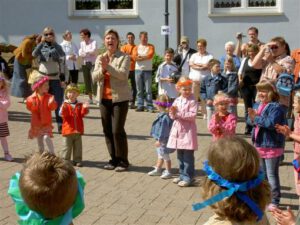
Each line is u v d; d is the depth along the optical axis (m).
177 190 7.10
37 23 17.20
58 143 9.87
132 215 6.09
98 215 6.08
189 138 7.21
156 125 7.66
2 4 17.27
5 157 8.56
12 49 15.85
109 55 7.90
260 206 2.51
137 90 13.75
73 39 17.12
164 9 16.53
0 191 6.90
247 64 10.71
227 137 2.61
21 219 2.63
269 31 16.19
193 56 12.70
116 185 7.30
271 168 6.21
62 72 10.68
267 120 6.09
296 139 5.55
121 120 7.91
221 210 2.50
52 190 2.45
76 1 17.09
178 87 7.34
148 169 8.14
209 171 2.53
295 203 6.57
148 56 13.58
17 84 13.55
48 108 8.49
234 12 16.30
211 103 10.16
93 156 8.91
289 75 8.01
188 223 5.84
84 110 8.20
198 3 16.38
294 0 15.98
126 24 16.86
